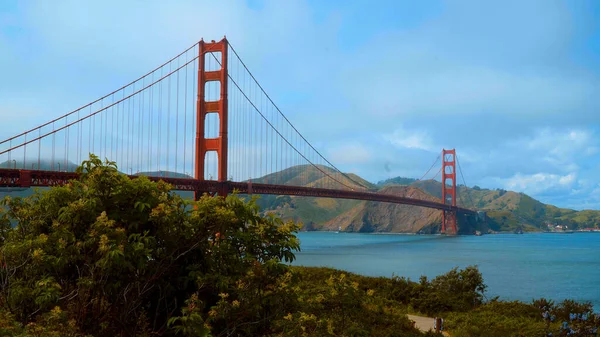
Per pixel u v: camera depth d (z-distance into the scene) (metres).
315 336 7.66
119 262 6.74
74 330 6.67
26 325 6.88
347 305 8.82
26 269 7.50
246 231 7.95
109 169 7.69
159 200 7.67
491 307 20.03
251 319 7.71
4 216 8.30
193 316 6.77
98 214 7.43
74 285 7.69
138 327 7.51
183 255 7.96
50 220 8.07
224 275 7.66
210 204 7.62
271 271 7.72
